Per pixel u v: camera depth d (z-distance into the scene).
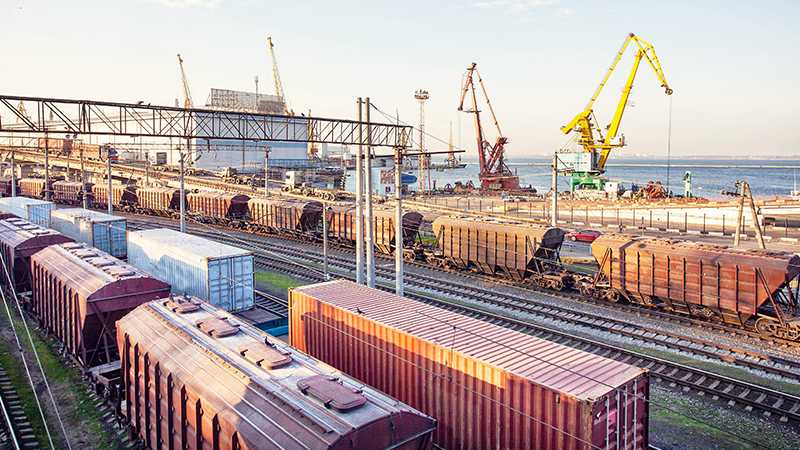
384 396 13.15
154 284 22.48
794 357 23.89
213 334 16.47
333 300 19.98
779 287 25.59
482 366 14.32
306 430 11.55
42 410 20.33
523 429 13.49
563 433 12.64
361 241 30.34
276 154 122.38
